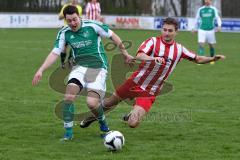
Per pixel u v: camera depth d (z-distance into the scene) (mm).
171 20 18141
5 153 16828
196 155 16844
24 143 18234
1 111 23844
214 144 18375
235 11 116812
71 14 18156
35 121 21875
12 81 33469
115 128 20859
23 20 98688
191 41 72438
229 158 16531
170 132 20250
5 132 19781
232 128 21031
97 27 18609
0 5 112875
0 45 61375
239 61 48125
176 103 26469
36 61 45344
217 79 35812
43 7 115562
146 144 18281
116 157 16469
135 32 89938
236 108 25422
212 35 48156
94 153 16984
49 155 16703
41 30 91688
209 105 26094
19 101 26438
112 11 118188
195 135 19781
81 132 20031
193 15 114062
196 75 37719
